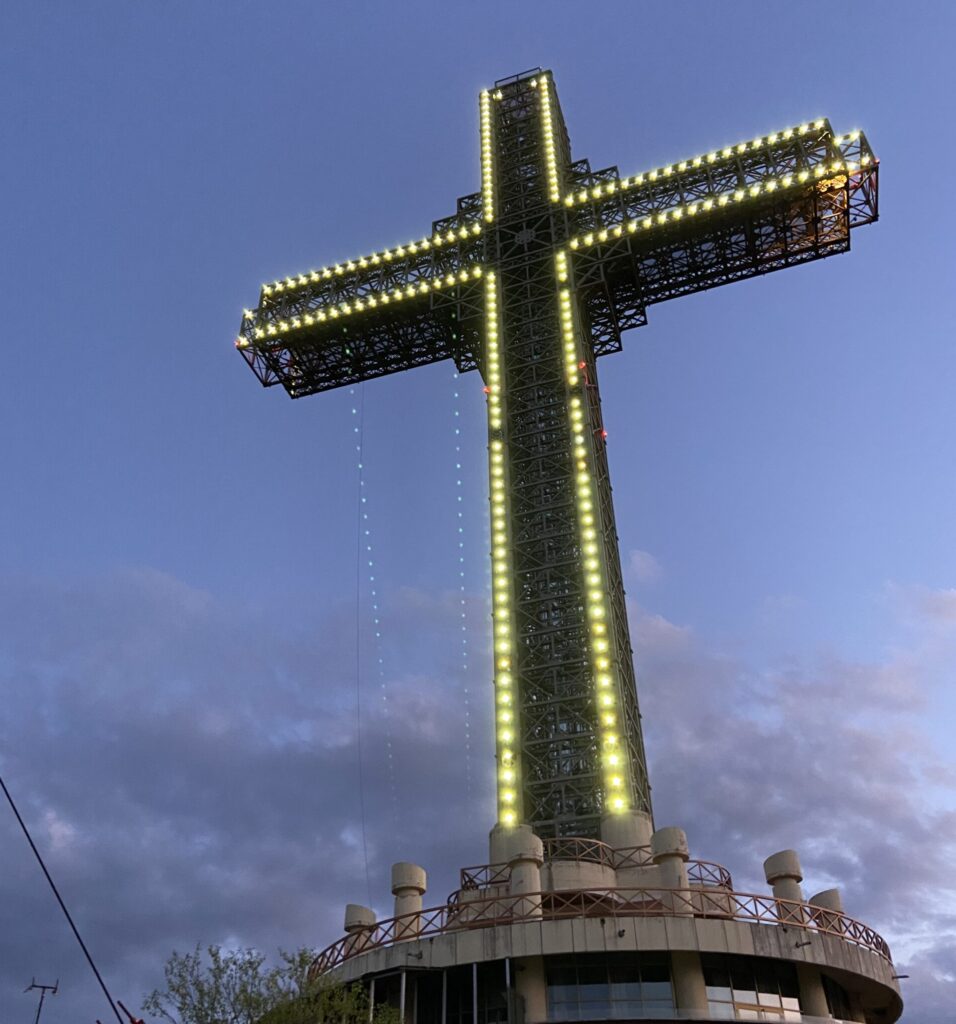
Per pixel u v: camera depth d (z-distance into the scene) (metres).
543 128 89.50
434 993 50.28
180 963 43.44
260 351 86.56
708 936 48.66
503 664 65.69
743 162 80.31
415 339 86.69
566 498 71.75
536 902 50.78
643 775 64.00
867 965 52.59
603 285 79.81
